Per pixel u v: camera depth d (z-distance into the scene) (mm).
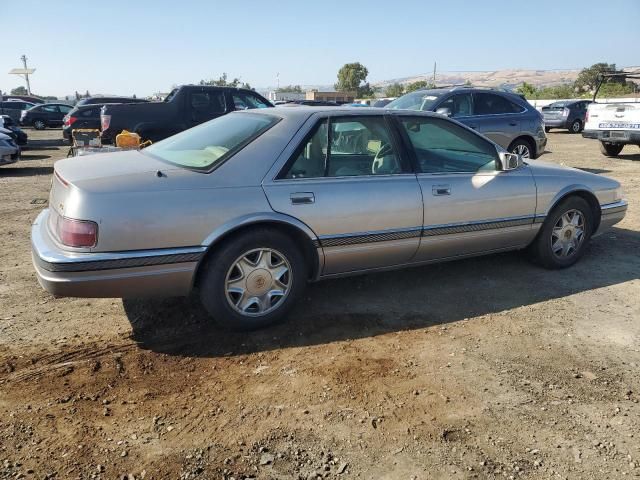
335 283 4758
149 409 2920
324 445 2662
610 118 13008
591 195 5215
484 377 3293
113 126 10281
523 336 3838
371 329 3906
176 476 2438
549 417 2914
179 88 10664
